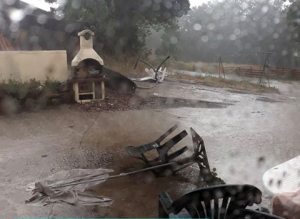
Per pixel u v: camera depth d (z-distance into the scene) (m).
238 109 11.04
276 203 2.75
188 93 14.02
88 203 4.07
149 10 24.14
